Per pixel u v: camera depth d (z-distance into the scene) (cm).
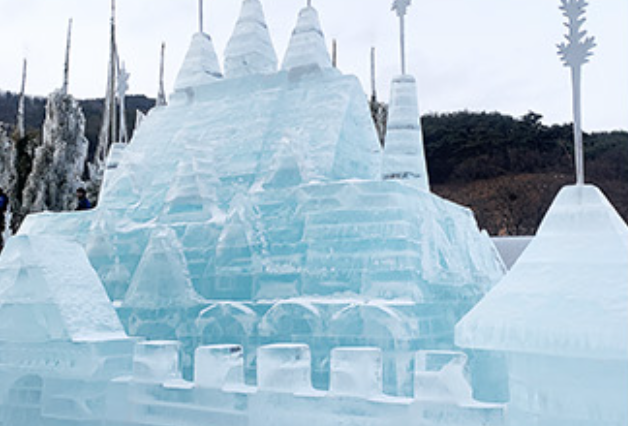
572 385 454
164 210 865
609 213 501
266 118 918
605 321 438
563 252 497
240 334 716
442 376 513
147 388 645
